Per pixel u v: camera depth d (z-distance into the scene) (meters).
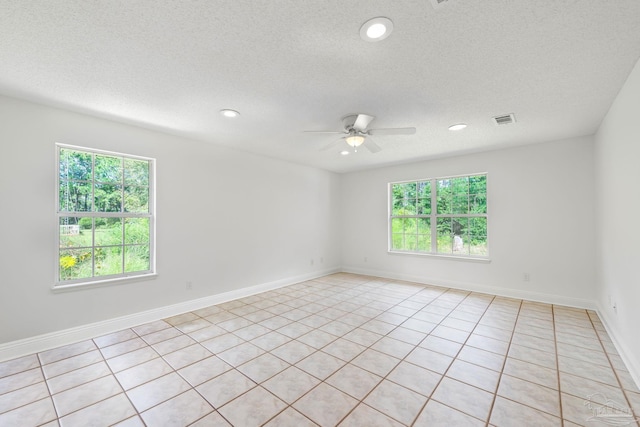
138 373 2.23
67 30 1.62
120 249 3.22
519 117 3.03
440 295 4.39
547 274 3.99
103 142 3.03
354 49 1.83
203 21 1.56
